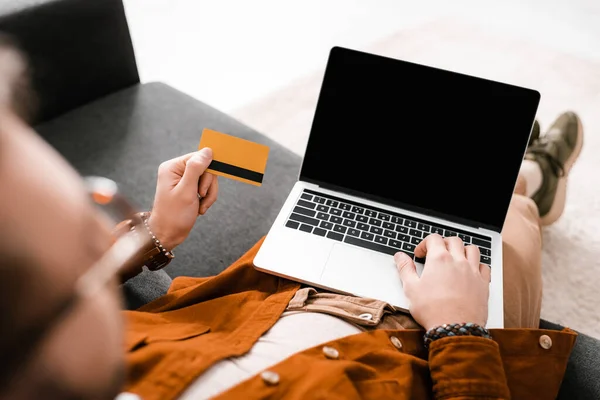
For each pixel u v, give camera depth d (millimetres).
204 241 957
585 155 1628
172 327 580
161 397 455
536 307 890
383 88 814
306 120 1808
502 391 516
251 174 728
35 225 160
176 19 2271
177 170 728
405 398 505
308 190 870
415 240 803
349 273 735
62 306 171
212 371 483
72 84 1117
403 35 2180
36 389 174
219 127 1158
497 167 803
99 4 1079
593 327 1242
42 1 988
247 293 655
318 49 2125
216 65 2043
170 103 1206
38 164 166
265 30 2221
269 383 468
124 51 1189
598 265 1347
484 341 540
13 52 168
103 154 1068
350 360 524
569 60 2033
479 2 2377
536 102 765
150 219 703
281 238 784
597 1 2377
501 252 797
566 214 1459
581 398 650
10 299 158
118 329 209
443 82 792
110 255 193
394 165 841
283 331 564
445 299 599
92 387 192
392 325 622
